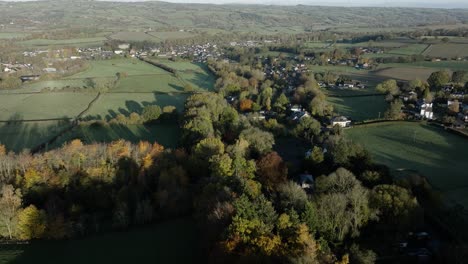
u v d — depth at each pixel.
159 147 130.00
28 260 86.00
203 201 94.44
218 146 124.94
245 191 92.25
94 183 110.00
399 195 90.69
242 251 71.69
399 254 81.88
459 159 135.50
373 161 125.25
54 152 124.69
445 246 80.50
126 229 96.25
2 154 123.62
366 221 88.62
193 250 86.50
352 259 77.06
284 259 68.62
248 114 185.25
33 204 102.62
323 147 142.38
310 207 82.25
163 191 102.94
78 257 86.25
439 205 99.38
